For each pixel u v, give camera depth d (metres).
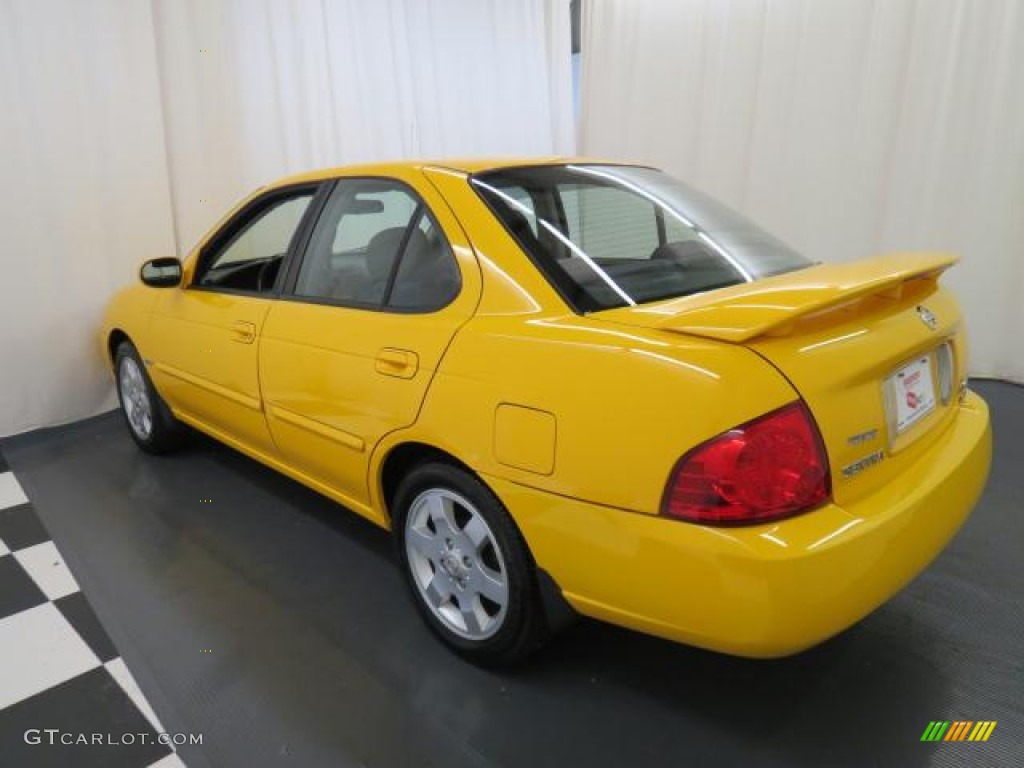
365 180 1.85
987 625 1.70
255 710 1.50
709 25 4.29
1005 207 3.48
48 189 3.11
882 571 1.14
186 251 3.64
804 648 1.11
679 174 4.66
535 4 5.01
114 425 3.36
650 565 1.15
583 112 5.06
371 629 1.76
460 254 1.53
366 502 1.79
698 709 1.46
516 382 1.31
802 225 4.15
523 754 1.36
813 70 3.92
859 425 1.17
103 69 3.18
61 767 1.37
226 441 2.42
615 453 1.17
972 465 1.40
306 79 3.95
